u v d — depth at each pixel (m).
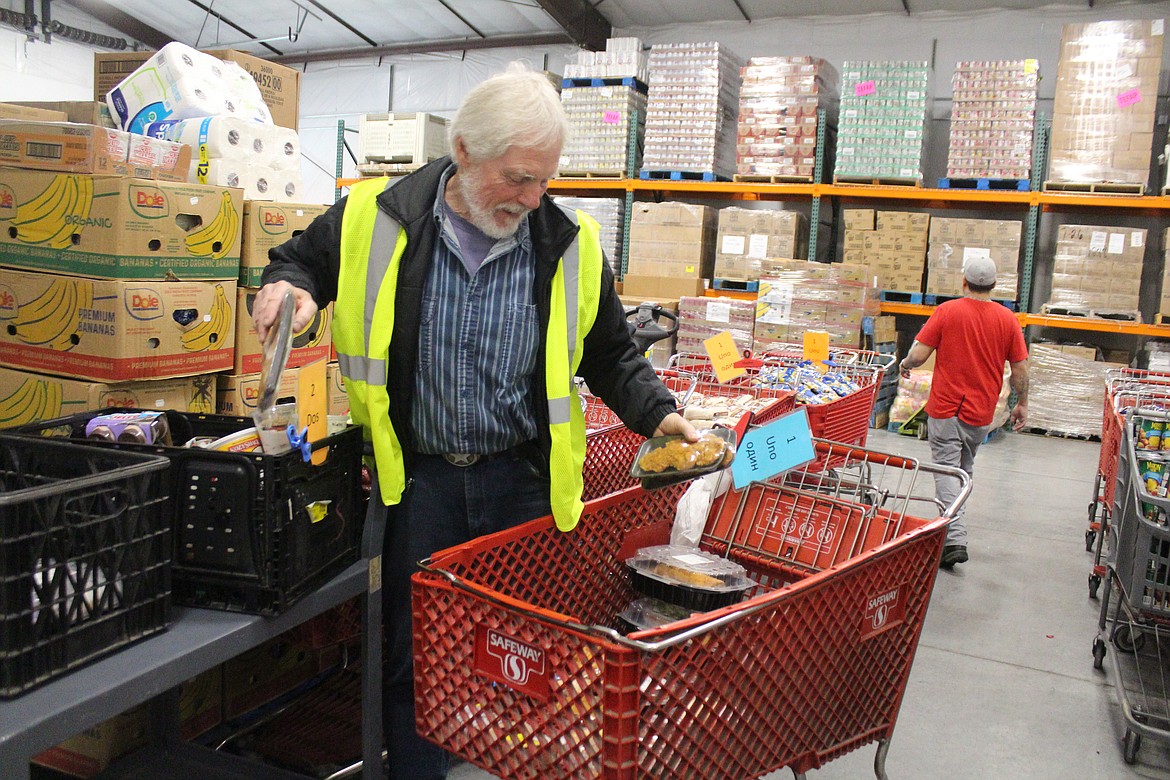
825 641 1.72
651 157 8.94
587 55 9.30
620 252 9.23
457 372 1.80
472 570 1.81
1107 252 7.64
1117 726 2.86
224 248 2.52
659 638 1.37
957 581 4.18
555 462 1.89
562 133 1.58
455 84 12.63
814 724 1.77
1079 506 5.58
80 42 13.13
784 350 5.51
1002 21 9.23
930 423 4.46
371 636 1.84
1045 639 3.53
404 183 1.77
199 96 2.90
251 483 1.54
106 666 1.34
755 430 2.02
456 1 11.06
